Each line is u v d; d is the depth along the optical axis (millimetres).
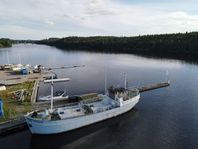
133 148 38938
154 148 38906
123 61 156375
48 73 103062
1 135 41906
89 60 164000
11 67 115000
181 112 55438
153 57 179875
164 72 111562
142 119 50906
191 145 39875
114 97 51781
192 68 123125
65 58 180000
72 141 41281
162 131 45156
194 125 47938
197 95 70500
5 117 46312
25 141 40312
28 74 98750
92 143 40625
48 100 60562
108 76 101688
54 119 41281
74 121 42719
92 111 46344
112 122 49219
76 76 101375
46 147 38969
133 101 54281
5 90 68000
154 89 78250
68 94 71438
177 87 81000
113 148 38938
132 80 93562
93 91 75375
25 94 63188
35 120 39562
